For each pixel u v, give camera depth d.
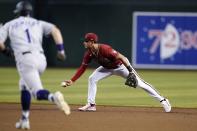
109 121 29.53
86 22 75.12
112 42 74.88
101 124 28.45
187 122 29.66
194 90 49.84
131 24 74.62
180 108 36.28
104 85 53.59
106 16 74.75
